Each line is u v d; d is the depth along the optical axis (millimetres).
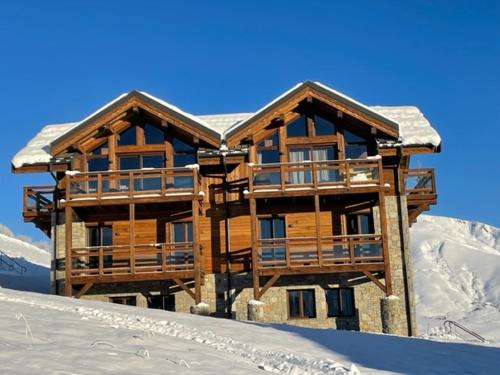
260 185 23453
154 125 24609
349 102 23312
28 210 24641
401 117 25453
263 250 23359
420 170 24406
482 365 11820
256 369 9164
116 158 24344
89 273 22922
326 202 23891
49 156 24031
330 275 23219
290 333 14203
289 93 23453
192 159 24375
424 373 10617
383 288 22078
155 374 7988
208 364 9055
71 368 7738
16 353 8281
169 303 23469
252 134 23531
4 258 38844
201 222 23938
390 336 15531
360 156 24125
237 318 23141
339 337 14188
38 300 15445
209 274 23516
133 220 22797
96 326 11398
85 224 24141
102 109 23531
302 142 24078
